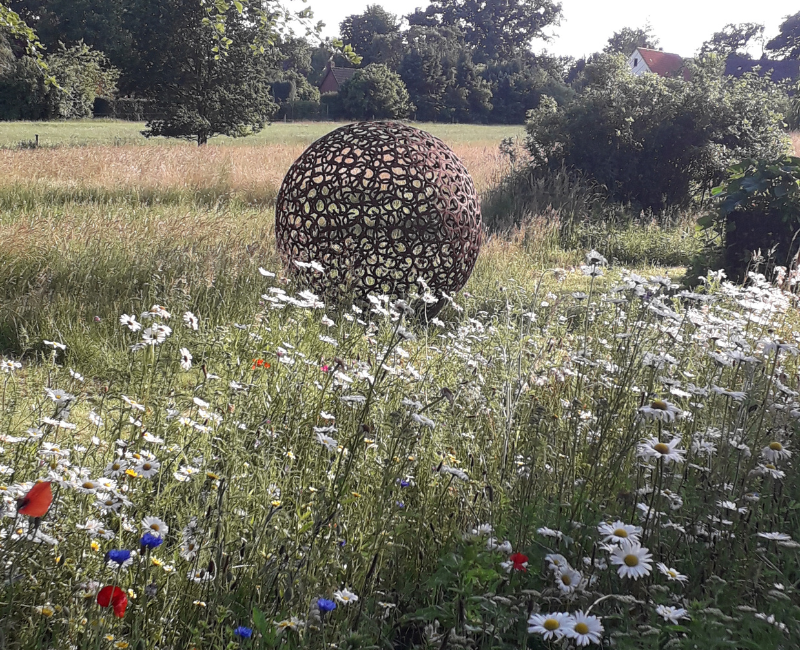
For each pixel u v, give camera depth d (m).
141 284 6.55
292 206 6.15
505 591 2.10
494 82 75.38
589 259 3.48
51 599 1.95
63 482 2.03
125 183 14.07
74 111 55.47
